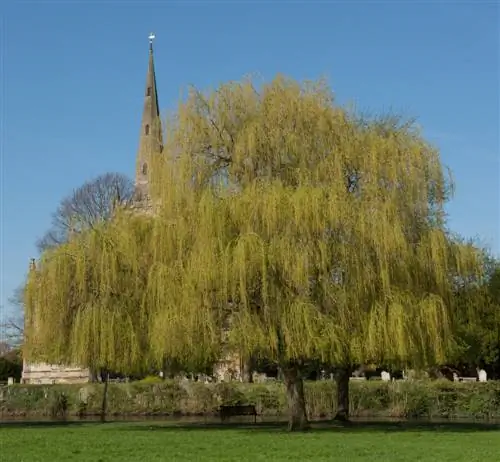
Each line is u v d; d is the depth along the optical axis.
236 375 53.81
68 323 28.61
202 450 20.44
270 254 24.22
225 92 28.64
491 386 45.00
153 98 88.12
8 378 71.88
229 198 26.00
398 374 60.34
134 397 50.19
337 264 25.17
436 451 20.02
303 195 24.69
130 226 28.88
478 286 30.81
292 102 27.67
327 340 24.22
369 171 26.36
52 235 59.75
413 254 26.27
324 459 18.02
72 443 22.91
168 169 27.73
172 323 24.92
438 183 27.83
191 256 25.38
